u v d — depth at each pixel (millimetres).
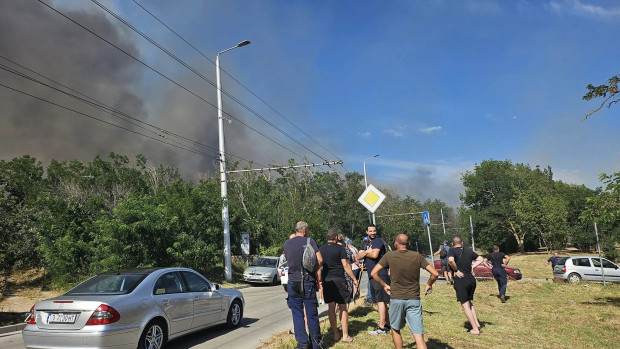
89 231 18516
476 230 64250
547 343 7617
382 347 6465
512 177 63594
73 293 6629
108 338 5836
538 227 53719
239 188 37562
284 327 9195
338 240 7254
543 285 17859
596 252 48406
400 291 5797
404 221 75625
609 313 11086
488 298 13938
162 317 6875
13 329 10039
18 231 12219
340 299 6719
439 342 7070
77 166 43031
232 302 9086
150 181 39562
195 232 21438
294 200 40312
